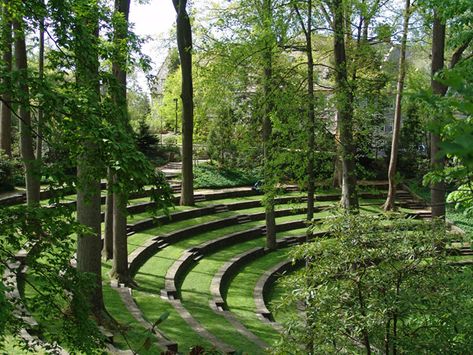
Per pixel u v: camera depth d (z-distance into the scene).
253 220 26.45
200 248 20.92
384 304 7.12
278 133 15.39
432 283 7.32
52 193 6.61
